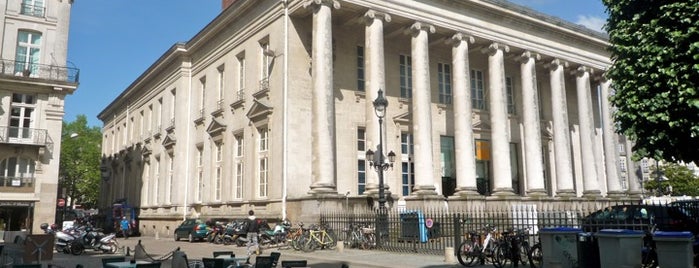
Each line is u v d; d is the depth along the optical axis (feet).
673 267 32.76
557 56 111.75
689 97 41.32
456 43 95.76
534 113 104.27
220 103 106.73
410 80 101.65
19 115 96.78
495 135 98.68
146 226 133.49
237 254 65.41
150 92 142.92
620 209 53.67
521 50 105.70
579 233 38.52
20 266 26.91
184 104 119.34
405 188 95.71
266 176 88.79
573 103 128.26
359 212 78.69
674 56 42.16
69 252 72.84
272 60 89.35
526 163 104.42
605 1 49.65
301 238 69.21
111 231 136.56
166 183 123.24
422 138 87.10
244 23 99.81
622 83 46.80
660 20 43.62
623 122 46.85
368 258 57.52
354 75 93.76
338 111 89.92
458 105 94.17
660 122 43.65
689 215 53.98
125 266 28.71
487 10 99.71
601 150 130.72
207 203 105.50
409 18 89.56
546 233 39.14
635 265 33.35
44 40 101.55
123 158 160.56
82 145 232.53
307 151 84.53
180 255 33.27
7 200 93.45
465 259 53.11
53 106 99.45
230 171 98.89
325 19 81.51
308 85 86.84
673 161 45.91
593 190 112.57
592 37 117.39
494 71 100.37
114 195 168.86
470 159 92.27
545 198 100.12
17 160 96.27
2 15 97.91
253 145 91.81
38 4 102.68
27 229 94.38
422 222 65.57
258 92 91.30
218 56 109.40
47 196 96.58
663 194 165.58
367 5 85.40
